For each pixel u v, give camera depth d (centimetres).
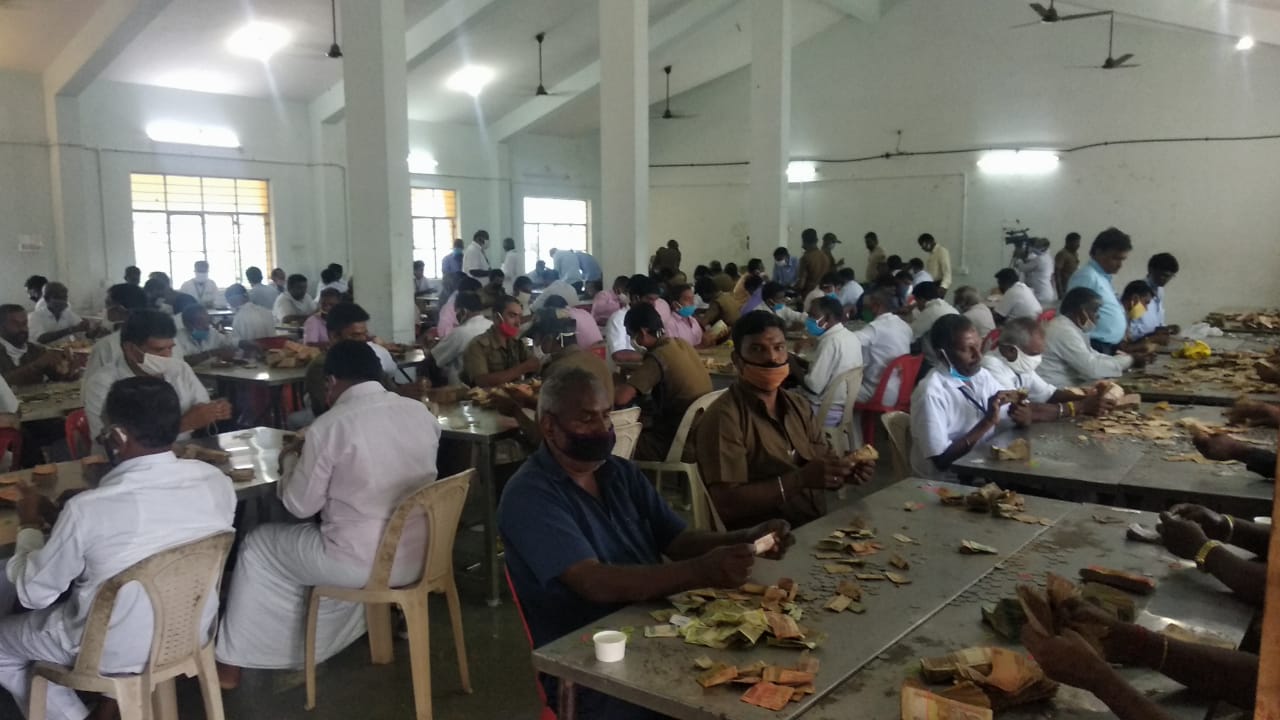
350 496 294
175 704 276
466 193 1520
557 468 211
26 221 1057
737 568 182
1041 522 248
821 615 186
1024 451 322
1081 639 149
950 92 1374
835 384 524
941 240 1405
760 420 291
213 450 342
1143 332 706
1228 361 566
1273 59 1159
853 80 1448
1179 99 1220
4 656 258
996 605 184
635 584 189
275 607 312
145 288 903
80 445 420
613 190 873
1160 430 371
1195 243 1230
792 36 1464
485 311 670
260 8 950
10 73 1032
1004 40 1326
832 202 1489
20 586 240
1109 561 216
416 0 1020
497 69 1284
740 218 1593
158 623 245
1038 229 1332
